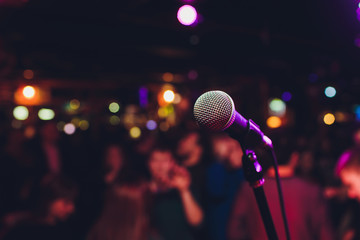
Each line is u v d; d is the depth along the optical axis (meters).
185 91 9.66
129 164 2.38
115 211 2.14
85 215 5.42
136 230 2.14
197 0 4.75
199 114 0.98
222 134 3.29
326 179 3.46
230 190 3.09
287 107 9.32
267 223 1.02
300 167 3.35
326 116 8.62
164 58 8.38
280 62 8.43
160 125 10.16
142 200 2.18
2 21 5.16
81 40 6.62
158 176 2.64
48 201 2.04
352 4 4.30
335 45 6.57
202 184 3.29
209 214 3.16
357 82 7.93
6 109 10.03
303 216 2.10
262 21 5.37
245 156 1.03
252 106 9.39
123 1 4.94
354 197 2.11
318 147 4.40
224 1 4.79
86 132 13.07
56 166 6.11
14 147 5.07
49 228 1.99
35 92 8.73
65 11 4.97
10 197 4.67
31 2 4.61
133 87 11.68
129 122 13.03
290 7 4.80
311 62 7.98
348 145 5.23
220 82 9.70
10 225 2.00
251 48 7.31
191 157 3.43
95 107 13.84
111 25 5.91
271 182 2.18
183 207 2.58
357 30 5.26
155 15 5.45
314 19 5.09
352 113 8.60
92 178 6.88
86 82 10.88
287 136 2.26
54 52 7.54
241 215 2.29
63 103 13.70
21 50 7.04
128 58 8.37
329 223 2.14
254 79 9.36
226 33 6.43
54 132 6.16
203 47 7.36
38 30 5.87
